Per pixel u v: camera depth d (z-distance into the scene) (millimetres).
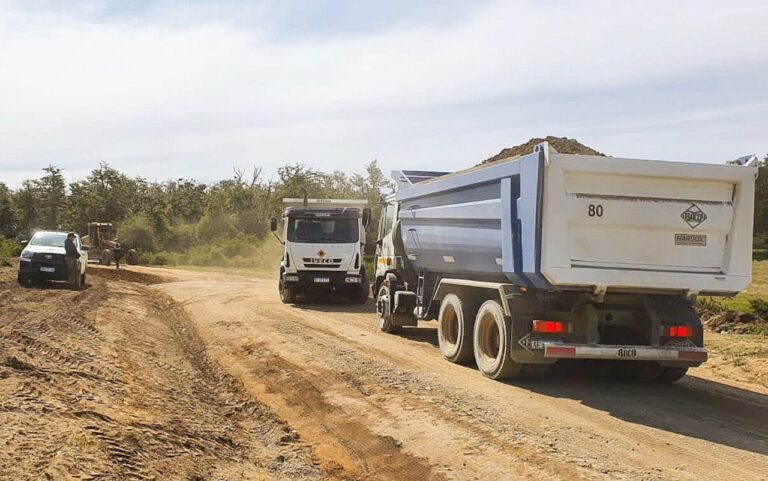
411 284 14164
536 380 9852
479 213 10086
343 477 6082
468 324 10711
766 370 10680
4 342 9859
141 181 81188
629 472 5867
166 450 6020
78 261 22906
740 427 7453
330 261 20250
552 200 8281
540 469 5957
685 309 9234
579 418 7695
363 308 19797
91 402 7117
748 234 8766
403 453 6609
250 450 6809
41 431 5754
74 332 11953
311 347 12242
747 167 8688
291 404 8742
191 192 77625
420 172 14820
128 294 22250
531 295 9289
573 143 12086
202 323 16172
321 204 22328
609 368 10602
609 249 8516
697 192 8688
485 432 7051
